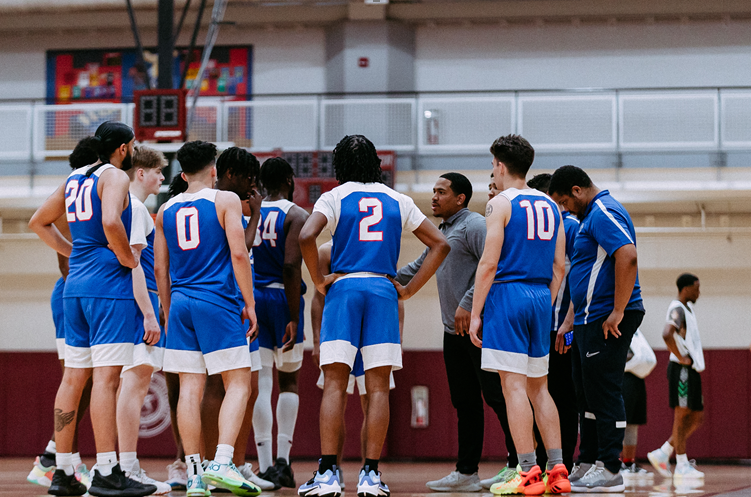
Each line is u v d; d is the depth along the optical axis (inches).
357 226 267.7
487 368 283.4
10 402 652.1
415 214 275.0
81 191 282.5
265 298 342.6
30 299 861.8
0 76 1044.5
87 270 279.7
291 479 337.4
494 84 987.3
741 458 619.5
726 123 832.9
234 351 272.8
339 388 261.1
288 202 350.3
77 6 989.2
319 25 1008.9
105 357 275.1
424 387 643.5
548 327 290.2
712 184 803.4
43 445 644.1
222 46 1024.9
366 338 263.0
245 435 324.2
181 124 724.0
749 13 947.3
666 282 815.1
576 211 337.4
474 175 847.1
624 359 321.1
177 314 274.2
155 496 293.7
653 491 332.8
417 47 1000.9
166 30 792.9
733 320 800.3
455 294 339.0
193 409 271.1
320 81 1009.5
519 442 280.8
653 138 844.6
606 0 951.0
